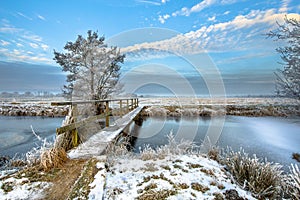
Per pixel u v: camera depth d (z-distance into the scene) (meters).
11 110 13.27
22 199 1.67
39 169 2.32
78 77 11.62
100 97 11.09
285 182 2.75
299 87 7.30
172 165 2.90
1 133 6.92
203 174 2.62
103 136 3.98
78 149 3.07
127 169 2.63
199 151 4.11
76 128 3.39
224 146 5.39
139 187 2.11
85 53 12.24
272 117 11.38
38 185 1.92
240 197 2.03
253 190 2.46
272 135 6.71
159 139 6.12
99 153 2.89
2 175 2.23
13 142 5.63
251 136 6.56
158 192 1.98
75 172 2.24
